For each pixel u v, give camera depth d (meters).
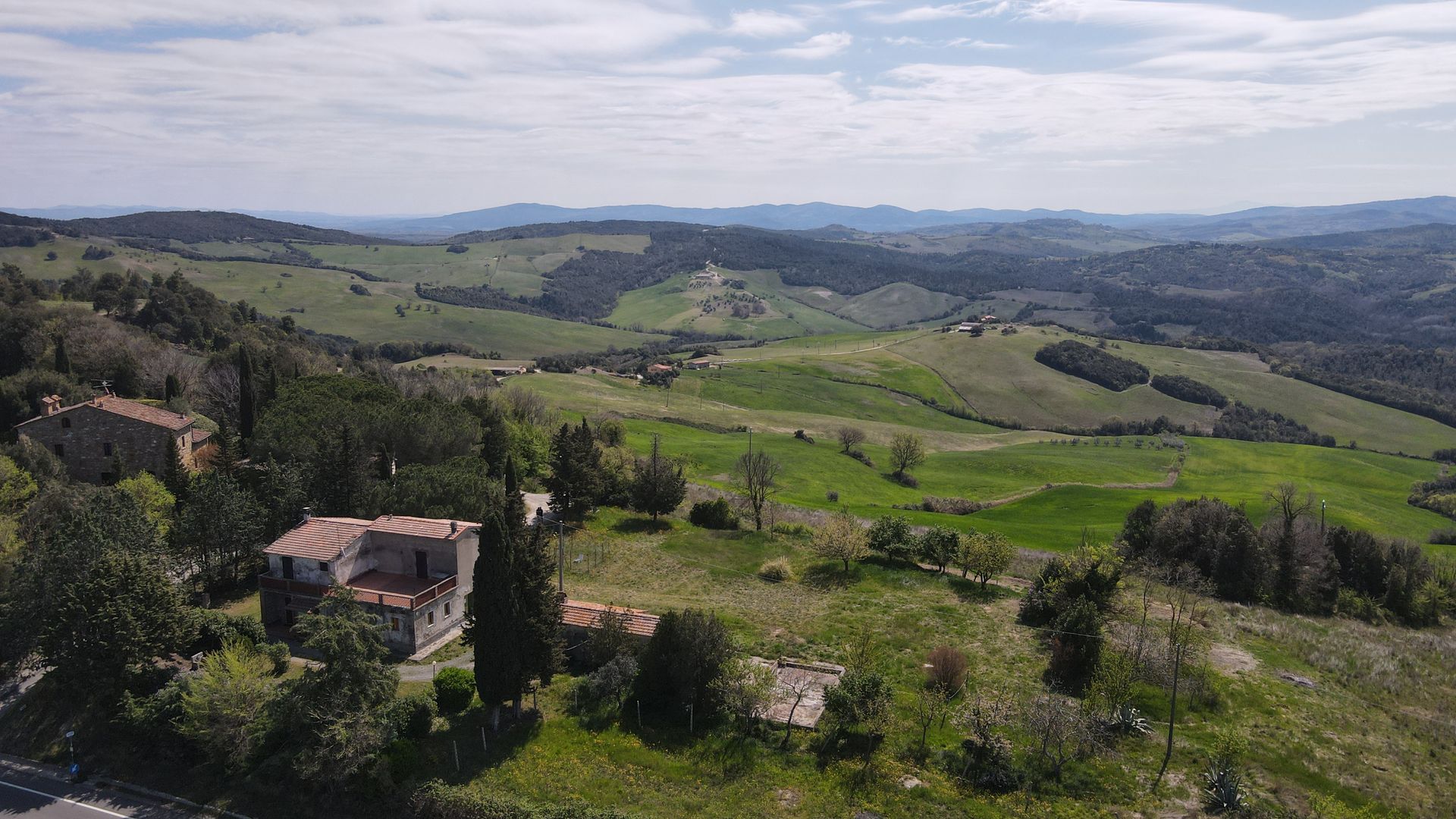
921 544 61.84
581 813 31.06
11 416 78.19
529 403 117.69
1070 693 40.56
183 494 61.22
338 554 47.69
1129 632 45.56
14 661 44.69
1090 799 31.97
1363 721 38.72
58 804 34.47
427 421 76.62
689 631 39.25
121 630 37.94
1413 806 31.83
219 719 34.72
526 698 40.97
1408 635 54.28
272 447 68.31
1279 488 110.50
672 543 67.69
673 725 38.22
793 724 37.66
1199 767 34.00
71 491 58.28
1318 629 52.69
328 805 33.31
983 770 33.84
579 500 71.75
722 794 33.03
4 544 50.25
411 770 34.16
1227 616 53.41
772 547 66.62
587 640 44.66
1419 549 68.81
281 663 41.84
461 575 49.22
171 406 85.38
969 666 43.47
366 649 34.38
